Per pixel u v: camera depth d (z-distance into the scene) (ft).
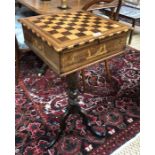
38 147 4.67
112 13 6.60
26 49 6.29
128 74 7.39
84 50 3.34
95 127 5.15
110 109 5.78
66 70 3.31
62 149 4.62
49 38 3.31
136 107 5.86
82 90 6.46
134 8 10.55
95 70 7.57
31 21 4.05
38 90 6.51
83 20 4.16
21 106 5.83
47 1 7.05
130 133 5.02
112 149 4.60
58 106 5.89
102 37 3.42
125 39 3.91
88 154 4.50
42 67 7.20
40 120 5.40
